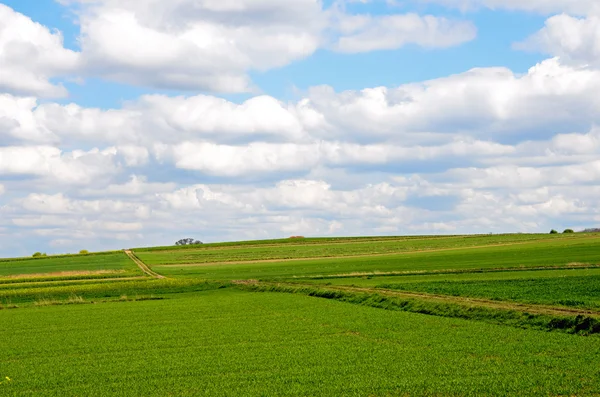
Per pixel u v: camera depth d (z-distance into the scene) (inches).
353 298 2311.8
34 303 2679.6
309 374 1064.8
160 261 6122.1
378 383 982.4
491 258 4180.6
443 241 7647.6
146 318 1990.7
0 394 986.1
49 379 1083.3
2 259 7317.9
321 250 6845.5
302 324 1715.1
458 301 1902.1
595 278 2448.3
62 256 7618.1
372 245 7381.9
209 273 4313.5
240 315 1993.1
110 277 4234.7
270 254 6535.4
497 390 914.7
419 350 1255.5
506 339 1326.3
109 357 1294.3
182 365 1173.1
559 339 1300.4
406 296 2145.7
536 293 1958.7
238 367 1140.5
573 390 901.8
